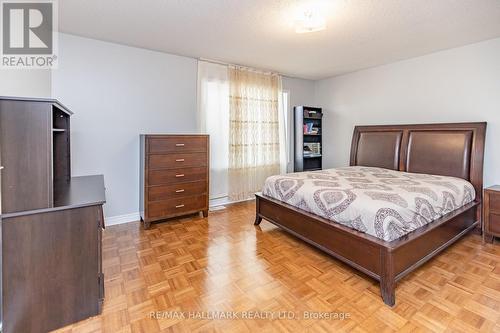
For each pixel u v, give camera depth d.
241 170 4.43
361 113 4.60
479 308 1.75
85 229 1.64
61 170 2.64
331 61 4.01
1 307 1.44
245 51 3.56
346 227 2.17
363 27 2.75
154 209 3.29
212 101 4.13
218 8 2.35
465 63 3.32
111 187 3.38
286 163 5.01
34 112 1.51
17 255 1.46
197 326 1.60
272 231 3.19
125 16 2.52
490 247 2.71
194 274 2.20
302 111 4.98
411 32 2.89
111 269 2.28
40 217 1.51
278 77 4.76
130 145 3.48
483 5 2.28
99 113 3.24
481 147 3.08
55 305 1.57
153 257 2.51
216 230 3.22
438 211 2.34
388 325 1.60
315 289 1.99
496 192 2.73
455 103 3.42
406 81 3.94
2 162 1.44
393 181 2.86
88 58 3.12
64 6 2.33
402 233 1.96
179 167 3.44
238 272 2.23
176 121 3.81
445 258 2.47
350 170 3.73
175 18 2.56
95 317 1.67
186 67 3.85
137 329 1.57
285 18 2.55
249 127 4.48
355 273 2.21
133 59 3.42
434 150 3.45
